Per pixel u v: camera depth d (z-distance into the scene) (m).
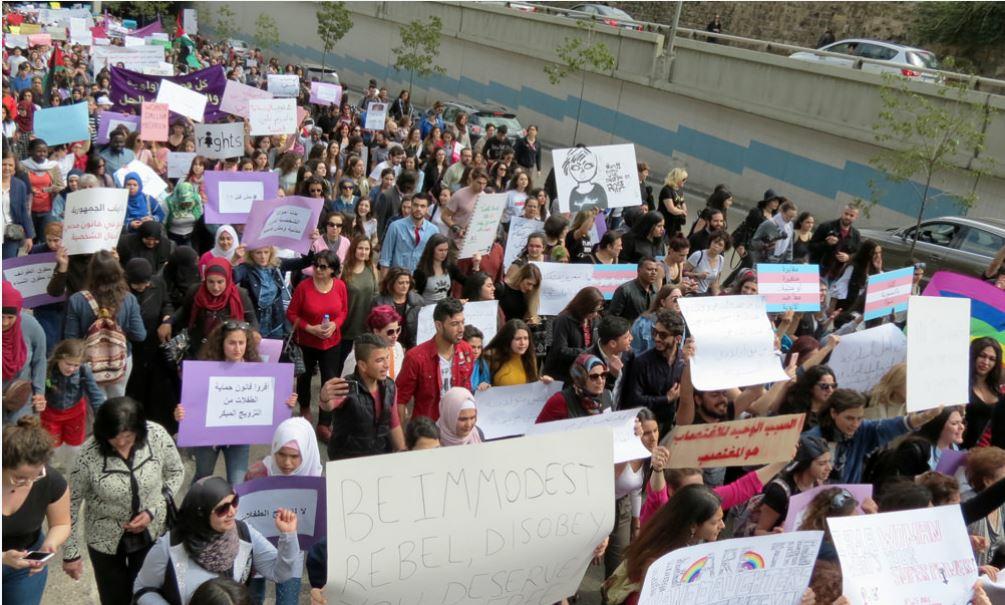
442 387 6.56
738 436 5.63
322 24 36.53
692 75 26.28
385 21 42.16
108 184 11.36
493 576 4.02
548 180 14.91
